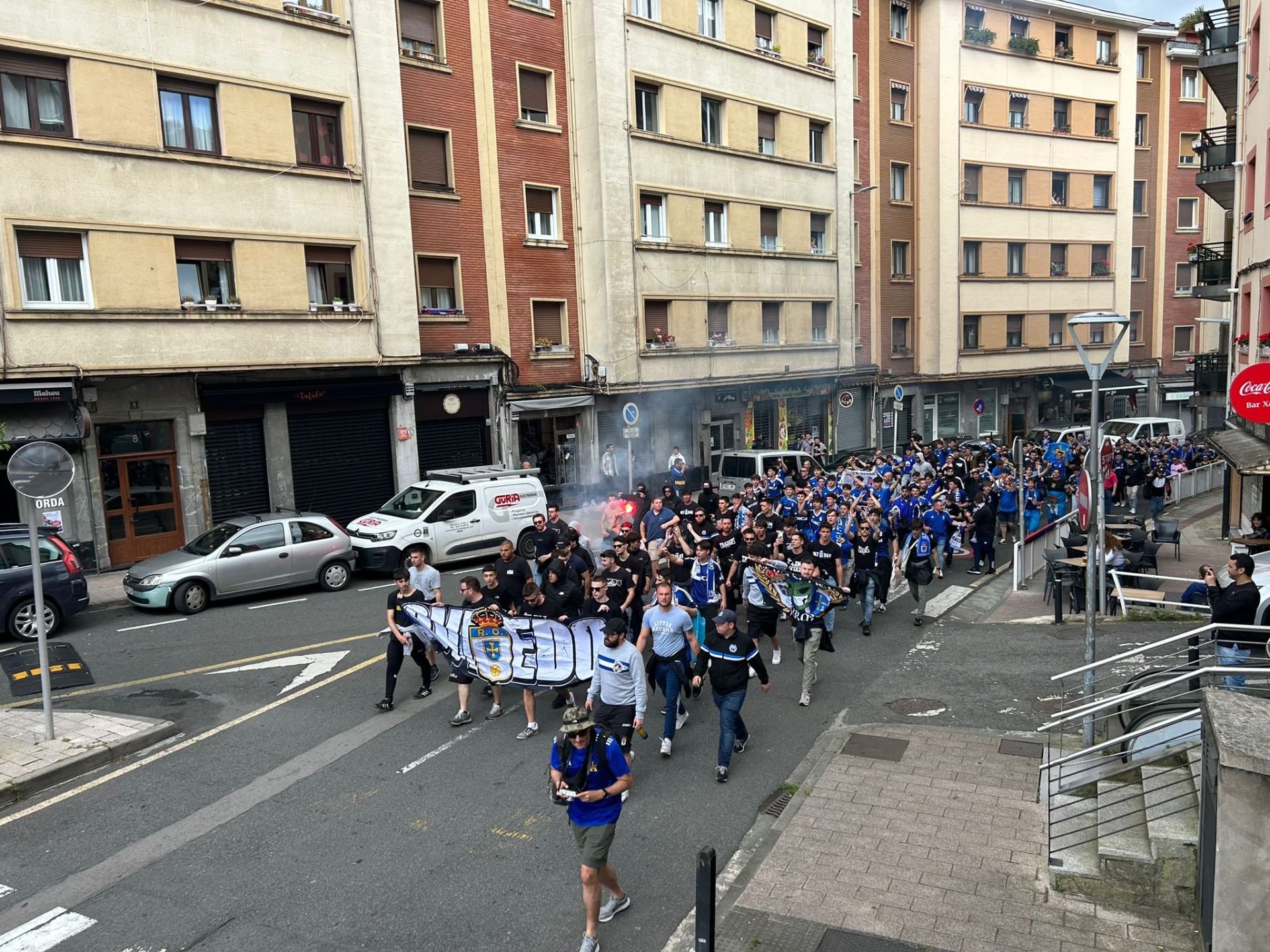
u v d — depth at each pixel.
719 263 29.89
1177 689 8.68
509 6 24.67
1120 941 5.54
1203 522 24.36
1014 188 41.16
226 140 18.67
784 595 10.48
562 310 26.45
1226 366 24.42
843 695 10.59
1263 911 4.77
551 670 9.31
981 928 5.70
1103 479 21.62
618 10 26.23
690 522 14.94
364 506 22.19
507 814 7.53
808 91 32.66
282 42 19.39
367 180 21.02
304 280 20.02
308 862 6.75
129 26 17.20
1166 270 46.97
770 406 33.53
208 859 6.81
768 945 5.59
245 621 14.02
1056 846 6.66
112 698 10.48
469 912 6.10
